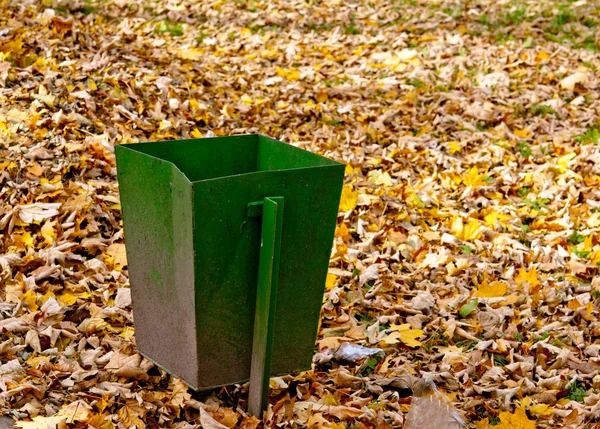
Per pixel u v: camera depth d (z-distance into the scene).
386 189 5.88
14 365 3.31
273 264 2.95
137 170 3.06
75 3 9.25
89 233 4.54
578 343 4.18
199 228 2.85
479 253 5.16
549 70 8.88
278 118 7.04
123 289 4.07
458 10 10.74
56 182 4.80
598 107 7.99
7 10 7.79
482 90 8.21
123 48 7.45
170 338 3.27
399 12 10.70
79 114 5.58
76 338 3.66
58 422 3.02
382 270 4.74
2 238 4.27
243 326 3.15
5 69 5.85
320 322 4.18
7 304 3.76
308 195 3.02
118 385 3.32
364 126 7.06
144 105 6.25
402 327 4.15
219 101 7.06
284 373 3.37
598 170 6.48
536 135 7.29
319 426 3.27
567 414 3.53
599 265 5.07
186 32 9.30
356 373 3.75
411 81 8.40
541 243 5.34
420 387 3.35
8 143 5.06
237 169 3.53
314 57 8.95
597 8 11.11
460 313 4.41
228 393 3.46
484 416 3.53
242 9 10.31
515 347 4.09
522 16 10.70
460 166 6.52
